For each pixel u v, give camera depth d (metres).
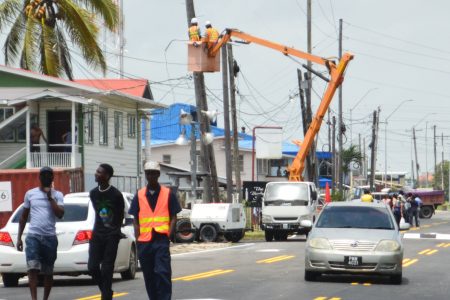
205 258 39.47
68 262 26.06
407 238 58.09
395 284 27.80
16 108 61.62
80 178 48.75
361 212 29.56
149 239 18.22
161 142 105.38
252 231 65.25
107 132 65.12
